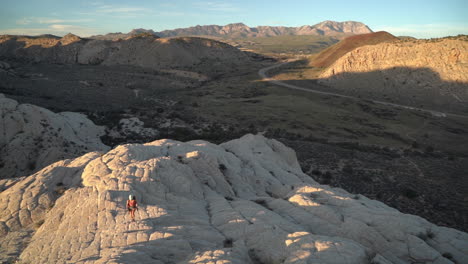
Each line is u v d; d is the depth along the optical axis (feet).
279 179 101.14
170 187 66.80
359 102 430.61
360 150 246.88
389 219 59.52
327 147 238.27
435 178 191.93
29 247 46.98
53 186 66.90
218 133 269.23
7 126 143.23
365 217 61.52
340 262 39.27
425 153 251.60
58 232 49.47
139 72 620.49
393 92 498.28
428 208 153.99
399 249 52.95
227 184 80.94
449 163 224.33
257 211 58.54
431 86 480.64
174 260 39.65
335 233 56.59
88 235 46.60
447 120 372.99
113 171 68.23
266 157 118.83
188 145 99.35
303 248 42.80
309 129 306.96
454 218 144.66
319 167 199.93
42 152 143.02
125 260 36.52
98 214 52.65
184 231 47.60
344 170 196.65
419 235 55.93
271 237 47.32
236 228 51.34
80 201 58.34
